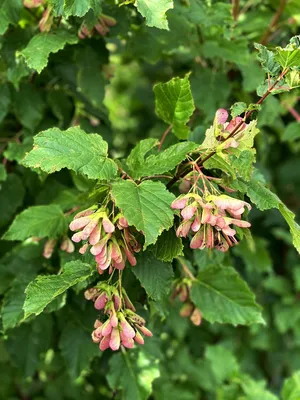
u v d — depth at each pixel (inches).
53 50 14.1
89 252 12.3
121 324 11.3
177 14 17.1
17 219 14.7
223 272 15.3
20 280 15.2
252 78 18.2
